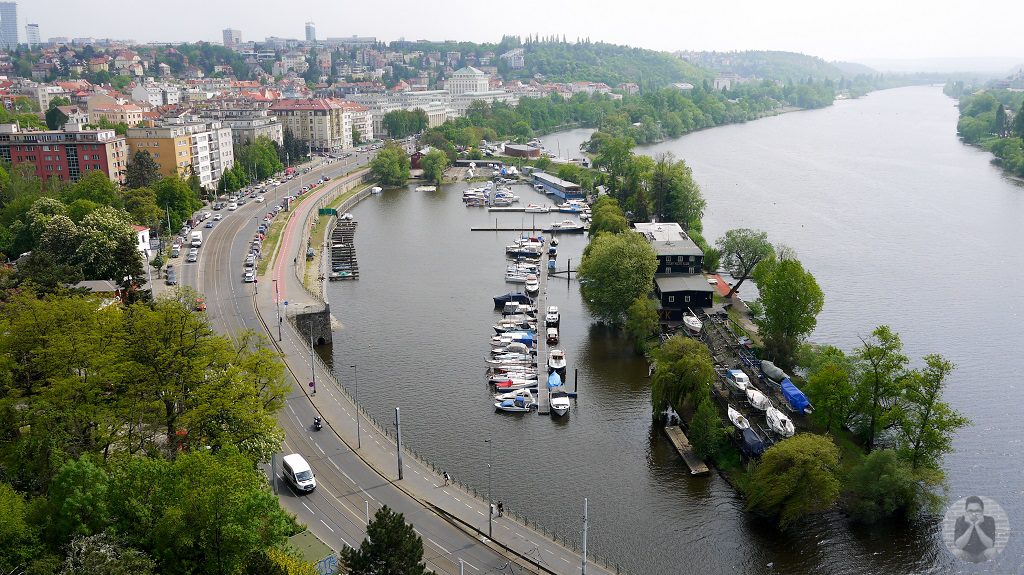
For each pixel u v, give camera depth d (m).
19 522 89.56
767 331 192.12
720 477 151.88
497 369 197.00
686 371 166.00
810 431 158.50
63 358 118.69
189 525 92.31
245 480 99.25
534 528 130.25
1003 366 199.88
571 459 157.62
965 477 152.62
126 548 89.19
